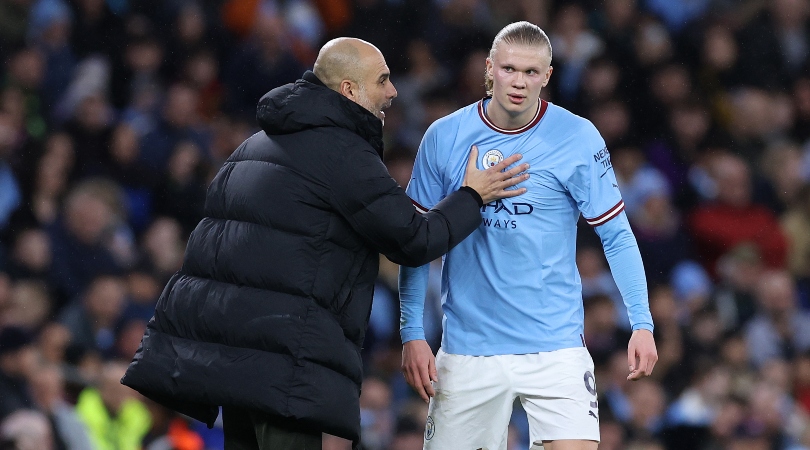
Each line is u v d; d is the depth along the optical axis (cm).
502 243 1455
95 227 2939
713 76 4100
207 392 1329
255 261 1344
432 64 3875
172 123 3362
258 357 1324
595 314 2936
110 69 3459
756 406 3008
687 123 3944
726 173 3791
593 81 3897
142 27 3541
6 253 2850
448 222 1380
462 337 1487
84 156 3206
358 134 1395
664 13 4128
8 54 3322
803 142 4116
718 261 3681
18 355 2353
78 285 2867
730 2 4234
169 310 1386
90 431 2339
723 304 3500
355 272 1385
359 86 1427
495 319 1469
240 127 3541
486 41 3925
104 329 2697
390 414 2609
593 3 4059
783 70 4197
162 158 3288
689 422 2933
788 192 3884
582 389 1459
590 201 1454
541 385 1453
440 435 1506
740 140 4022
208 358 1337
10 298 2698
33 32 3378
